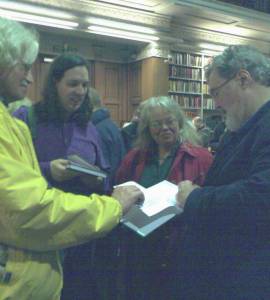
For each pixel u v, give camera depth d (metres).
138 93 9.06
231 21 8.89
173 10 8.09
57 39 8.06
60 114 2.10
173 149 2.29
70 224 1.22
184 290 1.54
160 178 2.25
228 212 1.38
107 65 9.00
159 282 2.15
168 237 2.13
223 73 1.47
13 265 1.21
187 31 9.16
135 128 3.61
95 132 2.26
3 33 1.22
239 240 1.42
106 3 7.45
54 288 1.32
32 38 1.29
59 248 1.24
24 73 1.29
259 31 9.74
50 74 2.08
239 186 1.36
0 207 1.14
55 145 2.05
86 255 2.16
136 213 1.68
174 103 2.31
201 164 2.22
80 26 7.46
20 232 1.17
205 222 1.47
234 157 1.48
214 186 1.56
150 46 8.63
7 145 1.16
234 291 1.41
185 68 9.34
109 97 9.07
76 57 2.07
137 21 8.05
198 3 7.96
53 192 1.20
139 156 2.38
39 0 6.72
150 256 2.18
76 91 2.03
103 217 1.27
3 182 1.10
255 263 1.39
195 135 2.40
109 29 7.85
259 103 1.47
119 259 2.27
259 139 1.40
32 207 1.13
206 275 1.49
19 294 1.22
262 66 1.46
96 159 2.19
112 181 2.46
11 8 6.49
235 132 1.55
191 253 1.53
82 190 1.96
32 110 2.12
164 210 1.68
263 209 1.32
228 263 1.43
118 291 2.26
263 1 9.06
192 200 1.45
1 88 1.27
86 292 2.16
